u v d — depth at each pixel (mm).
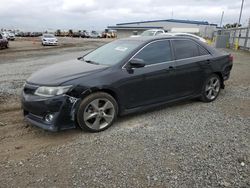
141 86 5039
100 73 4625
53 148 4027
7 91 7488
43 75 4676
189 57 5875
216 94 6574
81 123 4449
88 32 73750
